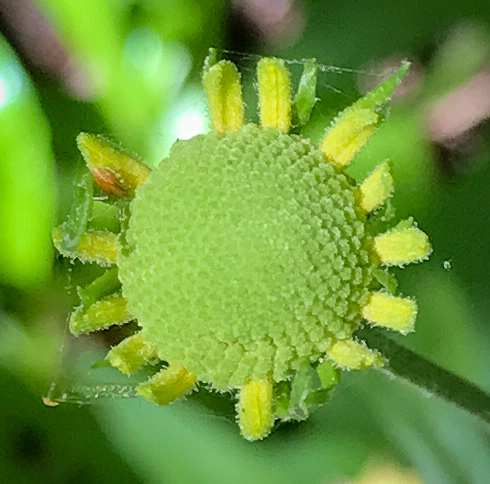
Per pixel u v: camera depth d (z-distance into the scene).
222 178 0.09
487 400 0.09
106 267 0.09
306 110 0.09
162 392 0.09
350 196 0.09
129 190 0.09
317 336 0.09
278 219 0.09
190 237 0.09
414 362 0.09
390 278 0.09
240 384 0.09
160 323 0.09
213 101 0.09
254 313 0.09
